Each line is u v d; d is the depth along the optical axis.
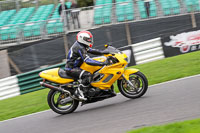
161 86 12.03
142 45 18.45
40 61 19.23
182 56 17.98
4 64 18.83
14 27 20.67
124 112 9.20
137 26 19.98
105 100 11.51
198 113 7.80
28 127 9.74
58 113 10.54
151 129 6.57
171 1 20.94
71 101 10.38
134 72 10.16
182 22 20.16
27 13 24.73
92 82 10.34
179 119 7.62
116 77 10.19
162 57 18.55
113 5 21.25
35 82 17.59
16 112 12.46
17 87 17.36
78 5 25.75
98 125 8.48
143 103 9.77
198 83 11.32
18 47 19.00
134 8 21.06
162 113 8.40
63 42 19.53
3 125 10.68
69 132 8.38
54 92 10.53
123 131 7.52
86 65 10.35
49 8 24.84
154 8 20.92
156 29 20.09
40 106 12.66
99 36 19.78
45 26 20.69
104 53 10.11
